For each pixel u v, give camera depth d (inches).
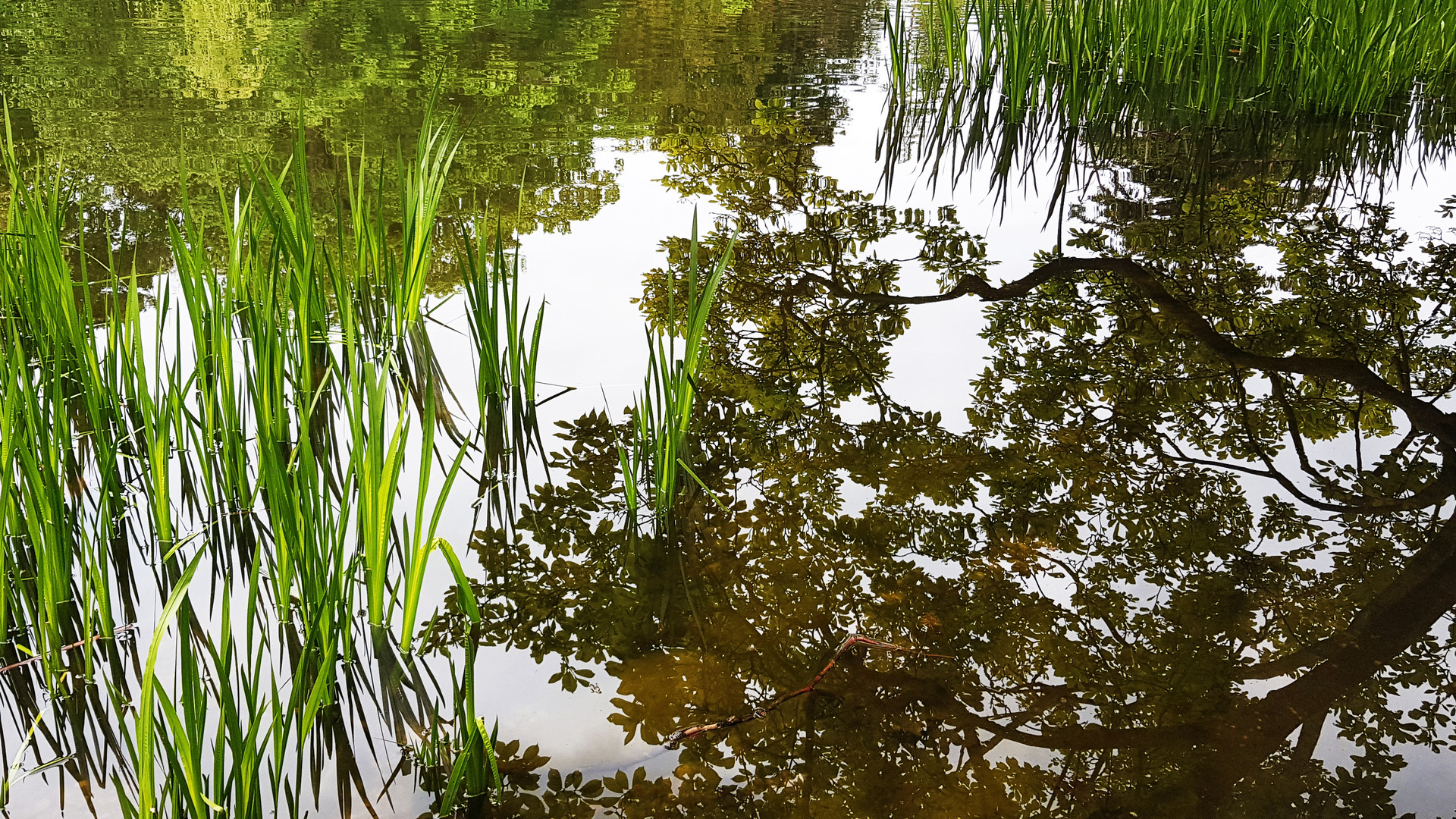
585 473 127.2
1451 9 314.3
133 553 107.3
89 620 89.7
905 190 246.2
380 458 90.0
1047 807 80.2
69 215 215.2
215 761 71.4
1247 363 159.3
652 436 131.9
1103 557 111.8
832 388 150.9
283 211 149.8
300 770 75.3
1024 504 121.3
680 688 92.5
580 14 482.9
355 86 330.0
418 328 163.9
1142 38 336.2
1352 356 163.3
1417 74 318.3
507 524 117.3
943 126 302.7
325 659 81.0
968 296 185.9
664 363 112.7
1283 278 194.4
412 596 91.9
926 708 90.7
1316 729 87.7
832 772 83.1
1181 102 321.4
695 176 248.4
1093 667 95.6
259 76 342.3
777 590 106.5
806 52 405.7
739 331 169.3
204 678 89.6
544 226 215.3
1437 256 205.3
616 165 255.4
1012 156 276.8
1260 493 123.6
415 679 92.1
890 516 119.2
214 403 117.9
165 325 162.1
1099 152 280.7
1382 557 111.1
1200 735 87.7
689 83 346.3
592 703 90.1
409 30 431.8
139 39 398.6
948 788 81.7
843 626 101.3
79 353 112.2
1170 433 138.3
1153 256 206.7
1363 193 245.4
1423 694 92.0
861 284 191.3
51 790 78.8
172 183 239.0
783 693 92.3
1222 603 104.0
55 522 91.1
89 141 263.4
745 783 81.6
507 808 78.2
